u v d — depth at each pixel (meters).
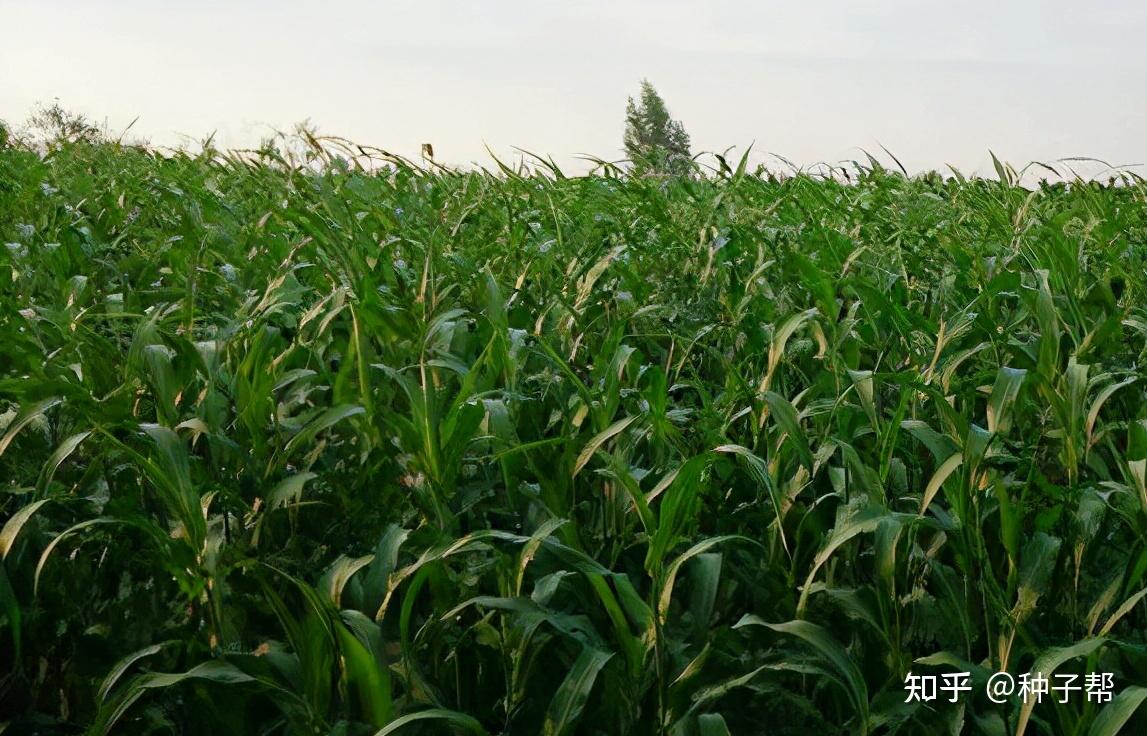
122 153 7.32
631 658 1.85
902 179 6.39
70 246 4.26
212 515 2.36
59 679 2.13
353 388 2.71
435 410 2.27
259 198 5.33
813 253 4.52
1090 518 2.11
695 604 2.08
